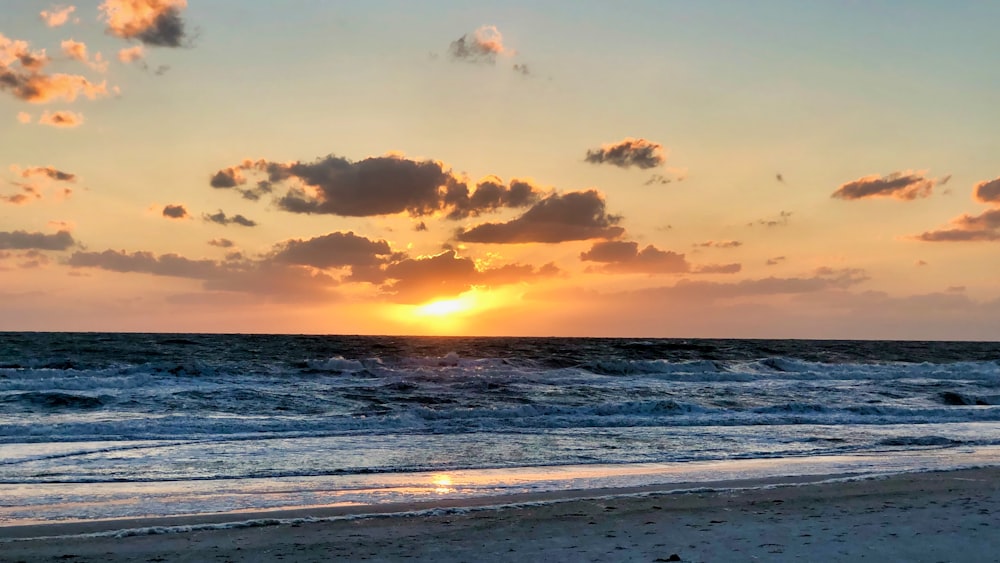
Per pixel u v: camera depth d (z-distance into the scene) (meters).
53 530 10.99
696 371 52.03
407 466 17.34
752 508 12.31
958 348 100.62
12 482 15.01
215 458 18.20
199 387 35.47
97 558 9.59
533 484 15.12
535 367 53.66
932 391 40.31
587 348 79.75
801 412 29.23
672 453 19.59
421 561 9.41
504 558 9.48
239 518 11.88
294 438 21.67
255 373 42.78
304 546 10.11
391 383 38.84
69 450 19.00
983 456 19.23
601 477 16.00
